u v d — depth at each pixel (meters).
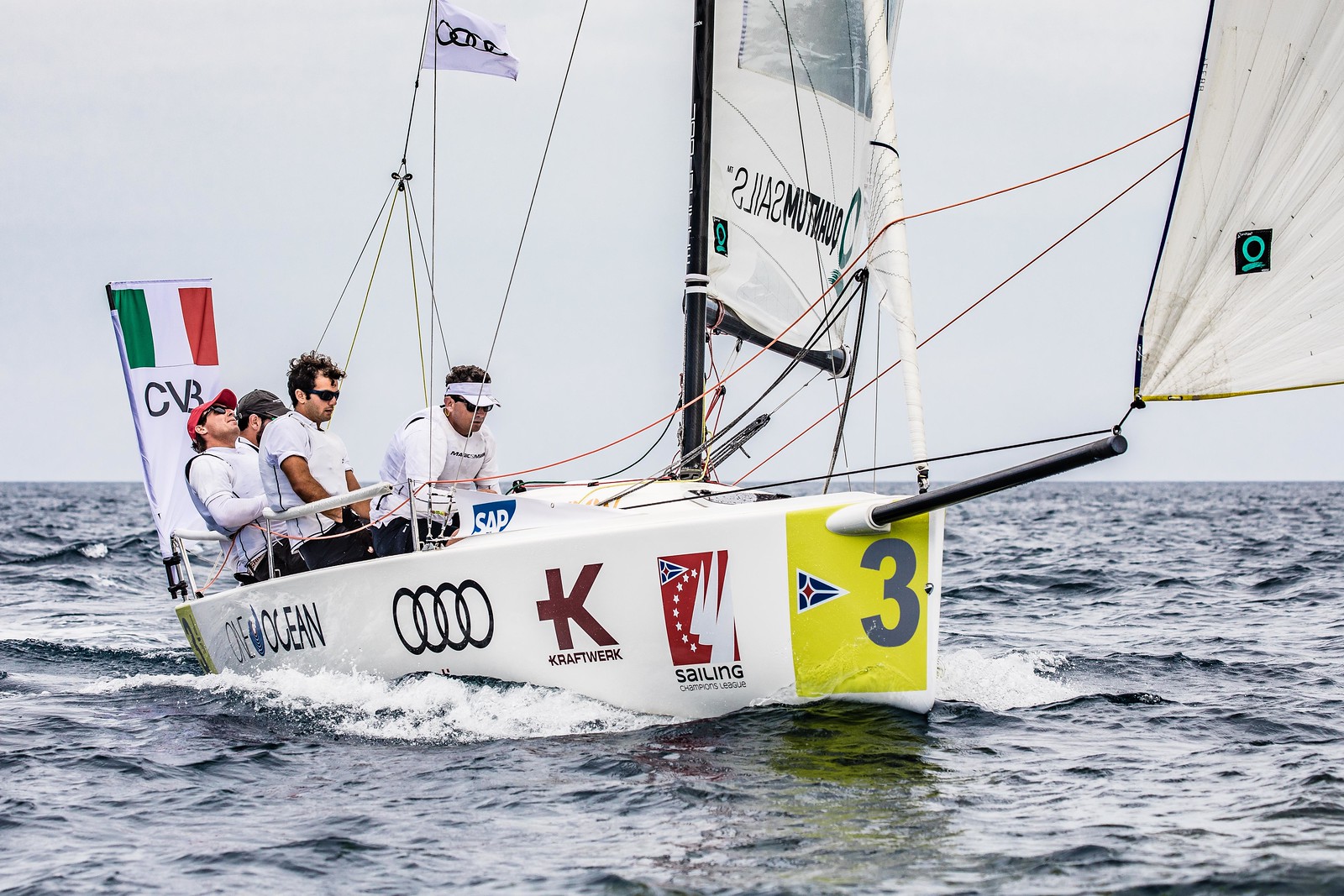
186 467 21.62
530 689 17.48
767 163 20.72
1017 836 12.30
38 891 11.33
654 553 16.53
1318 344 11.36
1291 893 10.59
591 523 17.45
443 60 20.80
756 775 14.30
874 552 15.78
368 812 13.46
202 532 23.42
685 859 11.73
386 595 18.70
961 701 19.09
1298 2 11.21
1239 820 12.73
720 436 20.92
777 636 16.14
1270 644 25.81
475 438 20.08
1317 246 11.30
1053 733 16.95
